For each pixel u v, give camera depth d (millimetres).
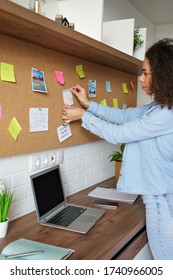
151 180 1540
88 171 2227
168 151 1503
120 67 2295
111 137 1596
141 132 1495
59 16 1511
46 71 1633
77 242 1296
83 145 2129
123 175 1641
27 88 1504
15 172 1514
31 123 1555
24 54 1463
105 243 1295
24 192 1588
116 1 2824
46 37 1352
